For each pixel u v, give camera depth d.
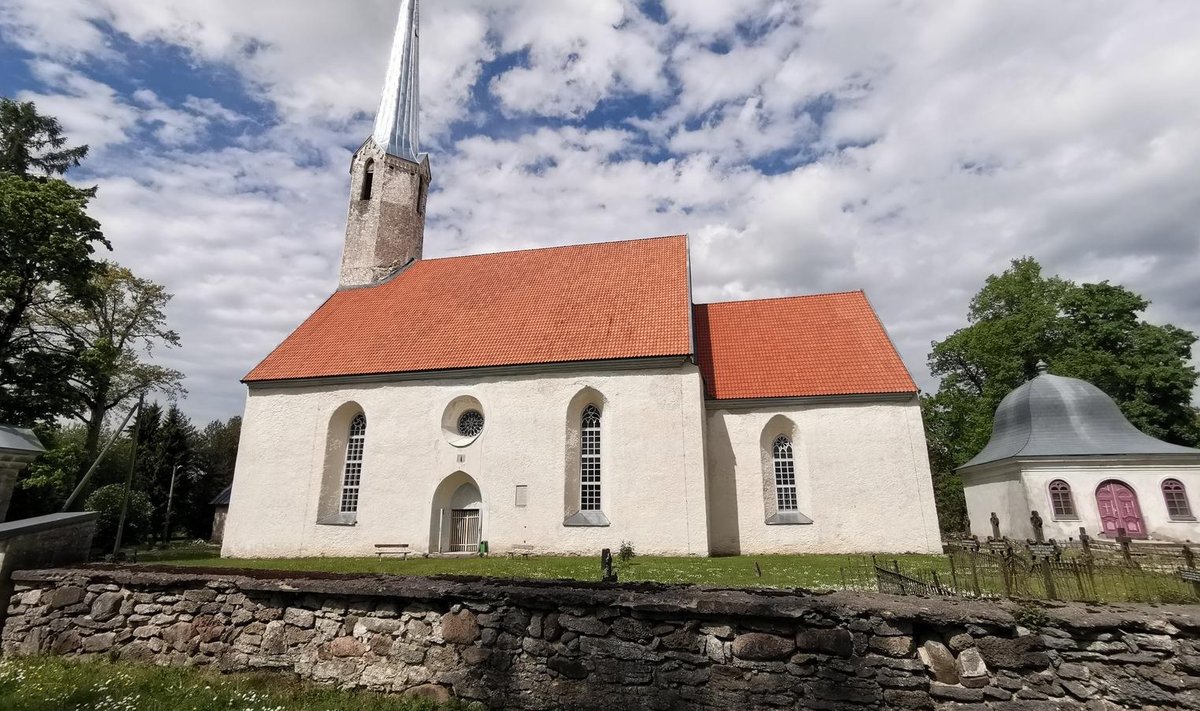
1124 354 36.59
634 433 23.36
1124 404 35.47
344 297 32.22
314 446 26.16
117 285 38.44
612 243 31.84
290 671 7.65
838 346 27.23
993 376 40.12
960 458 42.44
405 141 36.25
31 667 7.75
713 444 25.55
